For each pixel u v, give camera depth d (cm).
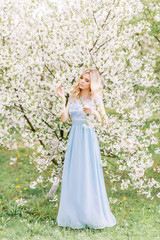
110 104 378
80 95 359
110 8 396
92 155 339
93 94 344
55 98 384
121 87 372
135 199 444
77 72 371
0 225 341
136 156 369
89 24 376
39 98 379
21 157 659
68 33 379
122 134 370
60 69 416
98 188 336
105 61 372
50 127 408
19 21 412
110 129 356
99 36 374
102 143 385
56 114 366
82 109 338
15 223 346
